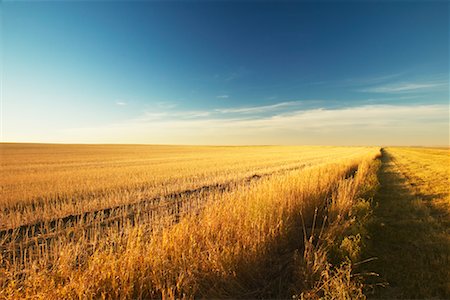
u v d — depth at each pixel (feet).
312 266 14.10
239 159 141.69
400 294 13.56
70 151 248.11
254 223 17.47
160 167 92.17
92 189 46.85
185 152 249.55
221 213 18.76
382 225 24.14
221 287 12.91
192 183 53.36
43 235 24.21
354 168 75.41
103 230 24.91
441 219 25.90
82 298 10.61
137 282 12.07
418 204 31.76
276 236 17.80
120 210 33.58
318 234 20.70
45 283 11.10
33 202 38.78
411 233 22.24
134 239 15.15
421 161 112.16
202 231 16.17
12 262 17.98
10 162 125.39
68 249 15.37
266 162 115.03
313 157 152.76
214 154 209.97
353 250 16.25
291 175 37.83
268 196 23.11
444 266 16.12
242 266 14.17
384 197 37.65
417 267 16.21
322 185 34.42
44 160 140.05
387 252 18.58
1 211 33.06
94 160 139.85
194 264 13.00
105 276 11.53
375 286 14.28
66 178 61.87
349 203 26.30
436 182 50.24
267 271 15.14
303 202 25.20
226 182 56.34
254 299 12.85
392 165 94.17
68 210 32.86
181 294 12.17
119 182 54.70
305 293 12.47
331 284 12.11
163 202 36.96
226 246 14.88
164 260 13.00
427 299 13.11
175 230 15.87
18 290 10.75
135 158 159.02
